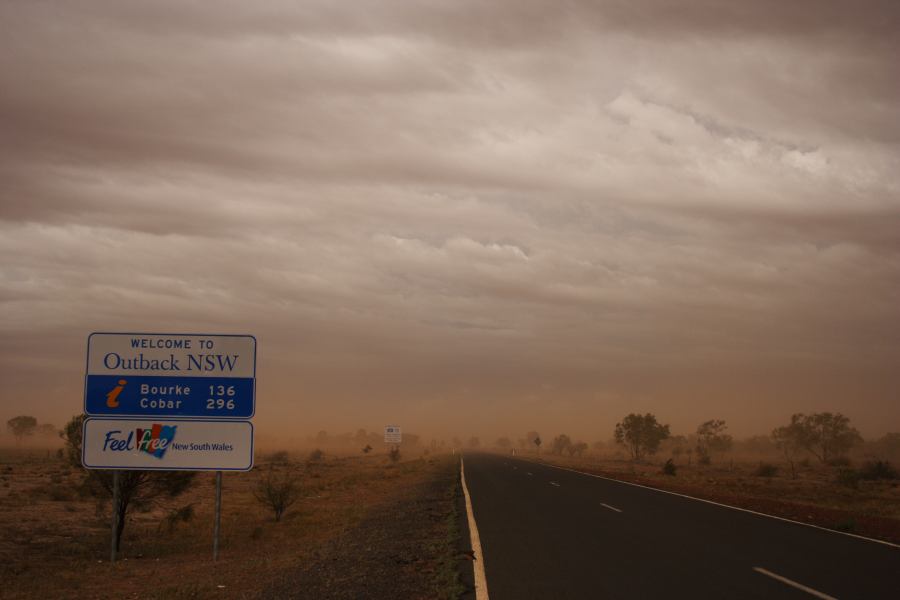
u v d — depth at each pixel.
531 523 17.88
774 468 61.66
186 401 14.04
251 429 14.02
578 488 30.92
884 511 24.53
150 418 13.98
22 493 29.50
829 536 15.41
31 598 10.55
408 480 42.06
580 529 16.66
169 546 16.20
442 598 9.38
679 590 9.70
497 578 10.63
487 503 23.62
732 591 9.63
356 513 22.59
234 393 14.09
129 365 14.05
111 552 14.34
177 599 10.13
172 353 14.09
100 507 17.23
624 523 17.83
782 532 16.06
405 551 13.85
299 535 17.88
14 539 17.27
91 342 14.04
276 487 23.39
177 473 16.84
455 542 14.60
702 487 36.62
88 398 13.95
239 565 13.23
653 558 12.41
